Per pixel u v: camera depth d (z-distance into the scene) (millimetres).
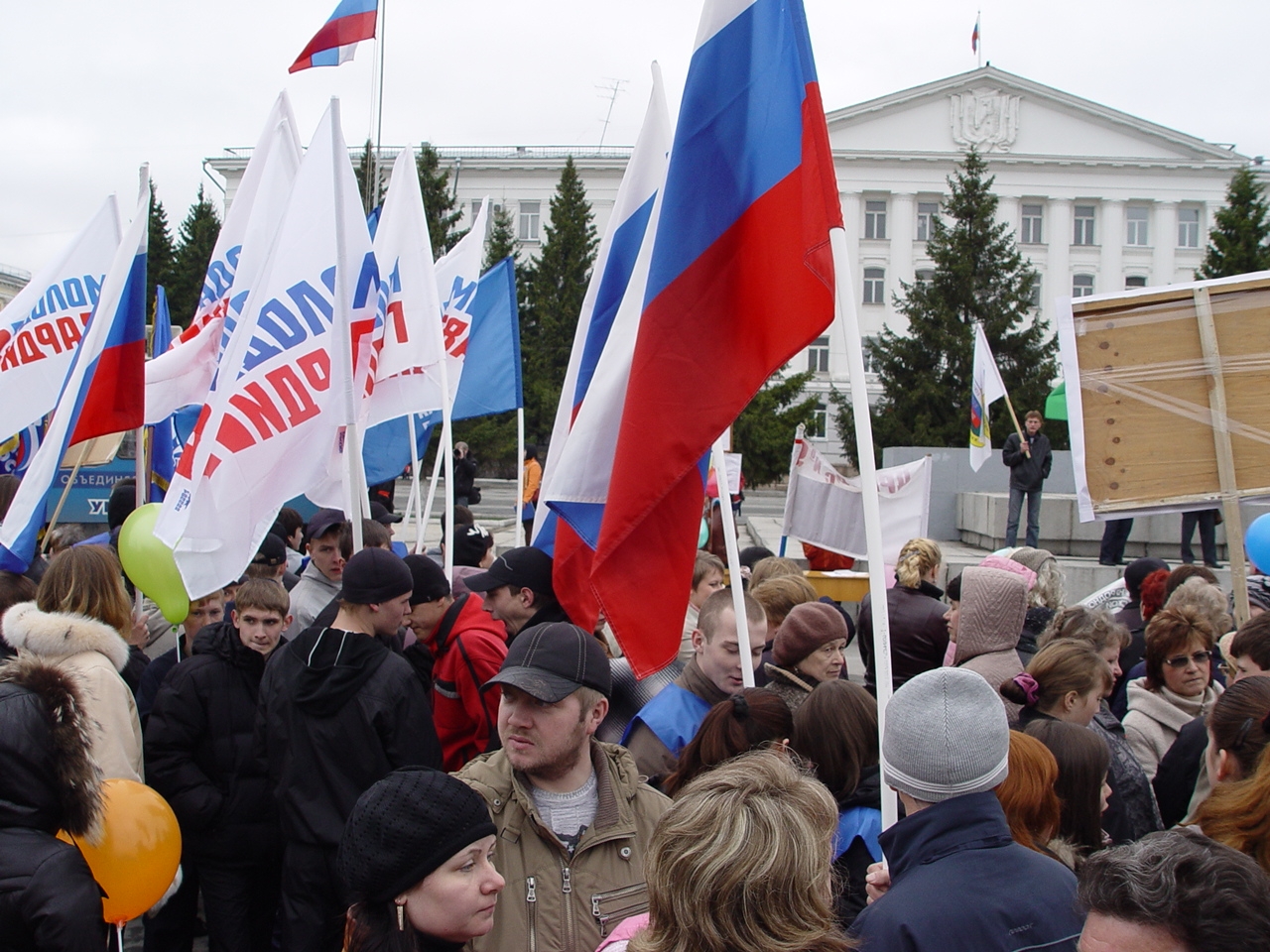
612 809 2625
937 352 34312
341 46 5812
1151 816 3369
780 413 35969
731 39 3242
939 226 36031
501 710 2641
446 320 7707
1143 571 5738
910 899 2023
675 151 3238
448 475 6051
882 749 2281
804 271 3027
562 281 45844
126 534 4625
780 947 1641
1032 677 3414
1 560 4754
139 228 5098
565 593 4172
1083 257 51156
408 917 2092
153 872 3025
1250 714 2904
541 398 40000
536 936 2467
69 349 6465
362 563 3627
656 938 1758
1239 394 4590
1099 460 4695
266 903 4148
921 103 51156
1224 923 1468
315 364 4898
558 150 56000
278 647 3992
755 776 1848
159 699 3930
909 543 5570
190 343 6438
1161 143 50688
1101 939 1560
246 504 4652
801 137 3109
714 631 3666
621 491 3100
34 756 2414
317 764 3514
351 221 5148
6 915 2297
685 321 3160
